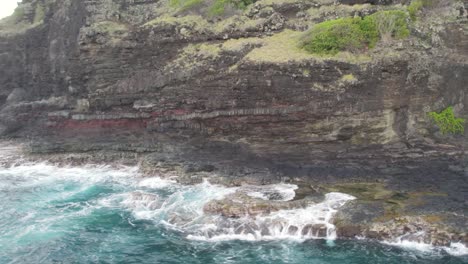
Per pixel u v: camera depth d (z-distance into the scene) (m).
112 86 47.56
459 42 34.31
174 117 42.56
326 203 28.92
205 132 40.91
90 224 30.22
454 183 30.16
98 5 52.06
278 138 37.47
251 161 36.91
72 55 50.66
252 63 37.41
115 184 37.31
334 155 35.19
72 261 25.72
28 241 28.25
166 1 53.03
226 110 39.28
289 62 36.25
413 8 36.69
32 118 53.69
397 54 34.41
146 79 45.38
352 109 34.91
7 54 58.75
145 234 28.33
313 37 37.66
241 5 46.59
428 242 24.92
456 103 33.69
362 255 24.53
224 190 32.72
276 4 44.19
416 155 33.03
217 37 43.69
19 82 58.38
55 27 55.28
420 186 30.31
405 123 34.47
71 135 49.06
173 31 45.72
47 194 36.22
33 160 44.41
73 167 42.12
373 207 27.78
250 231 27.02
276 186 32.53
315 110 35.62
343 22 37.47
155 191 34.38
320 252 25.02
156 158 39.88
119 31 48.50
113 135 46.41
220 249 25.91
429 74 33.97
